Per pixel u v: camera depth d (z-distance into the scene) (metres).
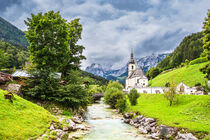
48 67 27.91
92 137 19.16
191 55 127.88
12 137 11.44
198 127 17.72
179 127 18.70
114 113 40.94
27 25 32.19
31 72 25.70
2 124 12.20
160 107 34.88
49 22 30.78
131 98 42.59
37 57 30.12
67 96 26.52
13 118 13.93
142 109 34.00
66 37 33.66
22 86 24.97
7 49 114.25
